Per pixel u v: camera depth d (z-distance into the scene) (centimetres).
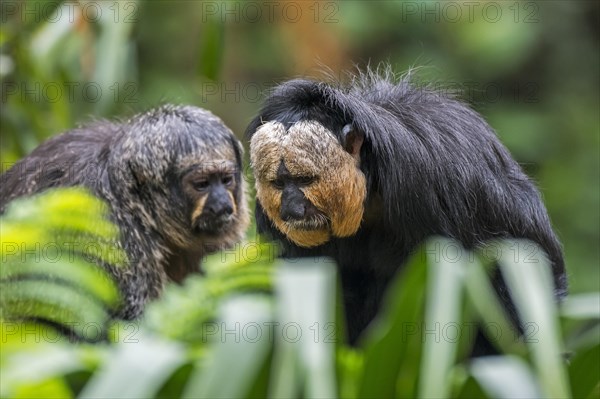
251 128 1106
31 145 1519
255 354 509
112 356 534
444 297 533
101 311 684
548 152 2536
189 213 1205
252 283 633
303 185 1046
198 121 1224
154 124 1214
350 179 1045
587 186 2483
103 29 1461
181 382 539
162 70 2500
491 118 2547
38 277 679
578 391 596
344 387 570
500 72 2581
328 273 537
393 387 569
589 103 2642
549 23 2669
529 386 518
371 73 1194
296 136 1044
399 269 1073
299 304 520
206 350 547
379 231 1075
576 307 568
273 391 505
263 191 1066
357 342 1123
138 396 493
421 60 2486
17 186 1230
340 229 1056
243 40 2467
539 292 535
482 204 1045
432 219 1022
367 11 2473
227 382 498
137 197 1205
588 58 2688
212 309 618
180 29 2517
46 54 1489
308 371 502
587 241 2431
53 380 537
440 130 1068
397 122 1053
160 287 1196
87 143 1270
